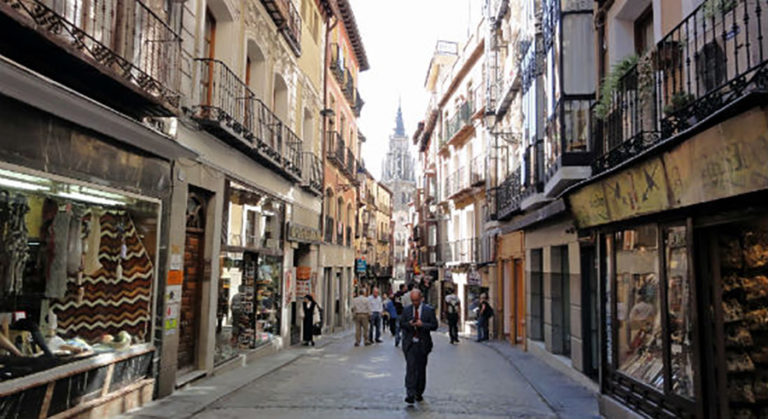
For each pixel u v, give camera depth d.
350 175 28.45
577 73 10.86
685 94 6.09
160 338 8.59
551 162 11.88
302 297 19.16
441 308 34.56
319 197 21.69
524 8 15.59
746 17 4.82
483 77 24.48
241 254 12.69
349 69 29.06
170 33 8.79
